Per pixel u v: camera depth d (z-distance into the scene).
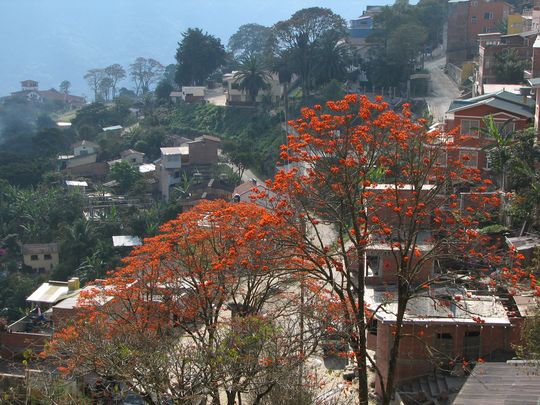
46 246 65.12
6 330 29.69
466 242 19.94
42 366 22.75
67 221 71.06
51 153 96.56
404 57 79.56
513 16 76.38
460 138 23.64
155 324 22.38
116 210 70.19
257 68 91.88
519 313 24.03
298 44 84.06
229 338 18.12
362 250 19.23
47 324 32.59
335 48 82.88
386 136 20.95
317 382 21.81
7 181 80.62
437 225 25.67
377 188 26.17
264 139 82.81
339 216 19.59
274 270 21.08
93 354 19.27
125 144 94.12
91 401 18.94
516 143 37.31
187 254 23.80
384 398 18.84
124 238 65.12
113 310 23.66
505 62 61.50
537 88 40.75
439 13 97.19
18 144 110.31
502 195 35.25
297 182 20.66
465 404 19.61
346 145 19.66
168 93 114.94
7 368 25.06
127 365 18.03
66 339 20.73
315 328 20.19
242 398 23.78
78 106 158.00
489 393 20.06
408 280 18.97
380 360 24.47
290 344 18.73
